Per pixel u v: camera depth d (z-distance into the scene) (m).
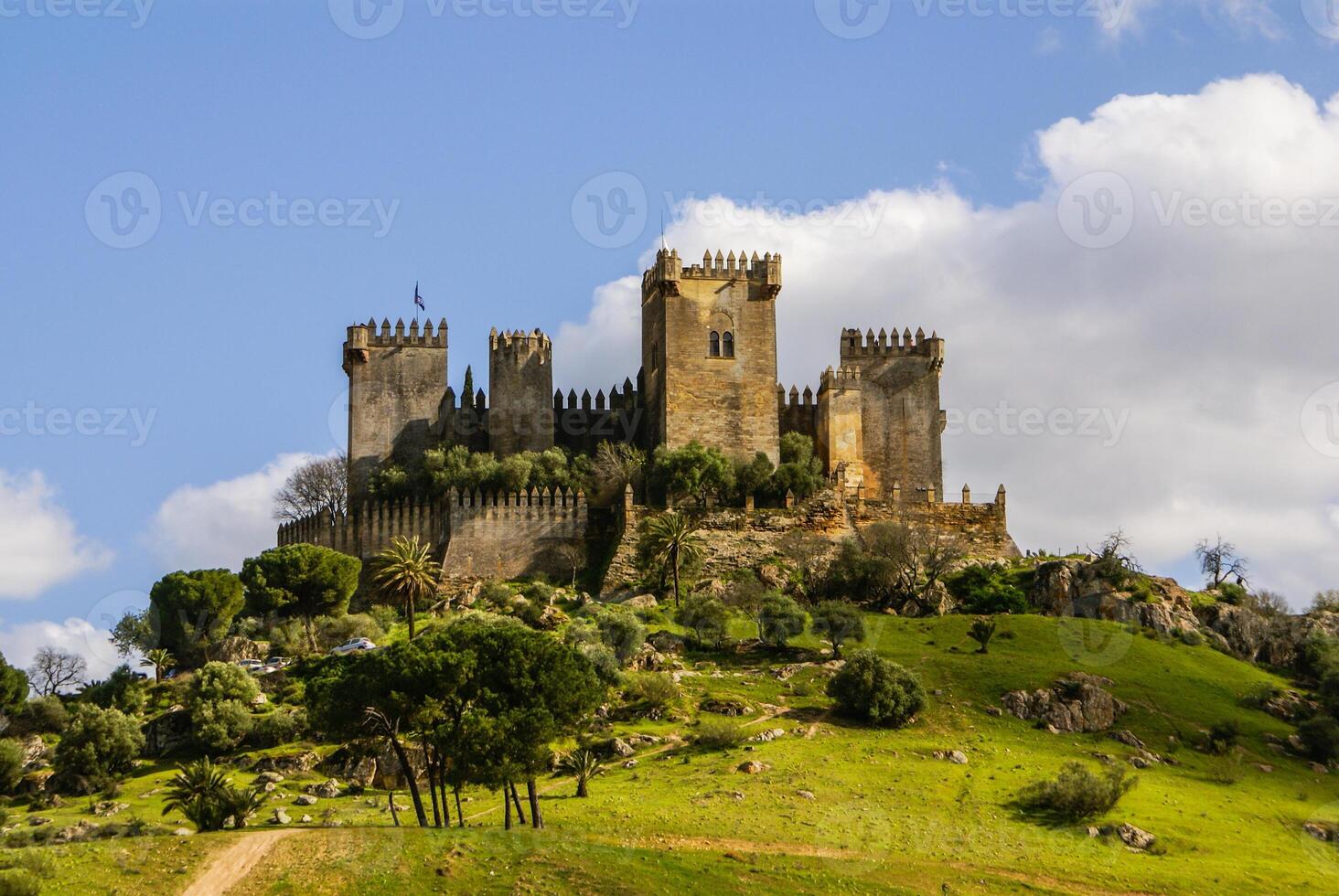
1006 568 173.50
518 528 173.50
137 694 141.50
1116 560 166.25
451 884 83.31
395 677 97.44
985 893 90.50
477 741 94.00
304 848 87.25
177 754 130.50
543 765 97.62
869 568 164.38
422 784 117.88
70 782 122.38
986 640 149.25
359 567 169.38
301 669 146.00
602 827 97.12
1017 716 135.00
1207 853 102.19
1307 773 127.19
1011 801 110.38
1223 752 129.50
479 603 160.38
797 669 144.12
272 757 124.50
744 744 123.81
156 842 88.56
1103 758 125.88
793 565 169.62
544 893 82.88
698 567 167.62
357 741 105.00
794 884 88.00
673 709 133.12
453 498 172.88
